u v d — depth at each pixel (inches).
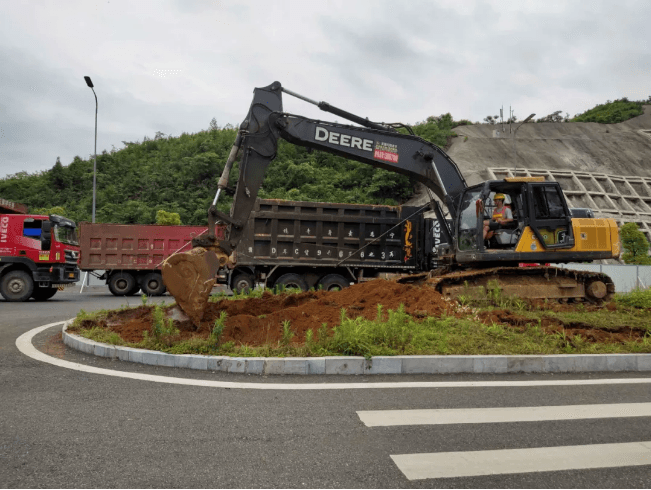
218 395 150.8
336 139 366.0
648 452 113.3
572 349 212.7
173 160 1983.3
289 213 542.6
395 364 187.2
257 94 346.6
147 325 235.9
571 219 344.5
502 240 348.2
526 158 2026.3
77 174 1999.3
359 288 305.7
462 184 386.3
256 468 98.7
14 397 146.0
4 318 346.6
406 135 380.8
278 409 138.2
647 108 3408.0
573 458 108.6
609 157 2187.5
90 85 888.3
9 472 94.7
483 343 211.5
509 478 97.4
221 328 201.0
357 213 560.7
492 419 134.4
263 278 544.7
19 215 526.0
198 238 281.9
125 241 641.6
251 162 333.4
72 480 91.7
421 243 575.8
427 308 269.6
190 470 97.1
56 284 531.2
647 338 238.2
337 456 106.0
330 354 191.2
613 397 160.4
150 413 132.4
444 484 93.8
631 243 1141.7
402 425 127.4
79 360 197.5
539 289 341.4
